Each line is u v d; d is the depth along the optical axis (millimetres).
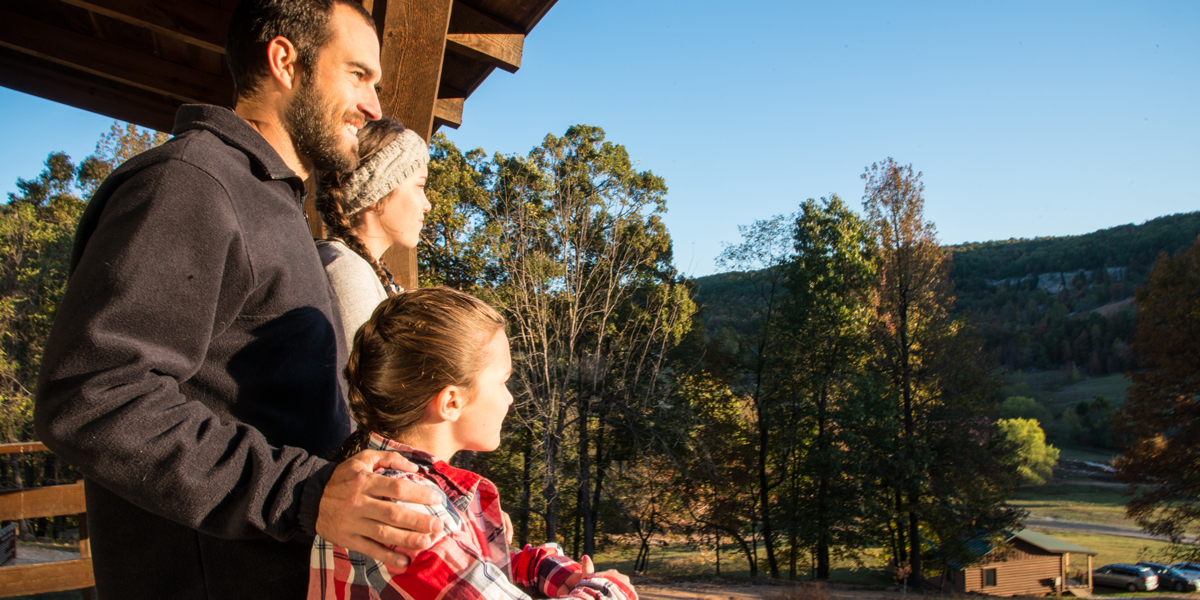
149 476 772
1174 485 22750
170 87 3312
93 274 803
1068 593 28938
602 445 22016
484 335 1029
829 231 25188
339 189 1528
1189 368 23000
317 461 894
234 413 953
